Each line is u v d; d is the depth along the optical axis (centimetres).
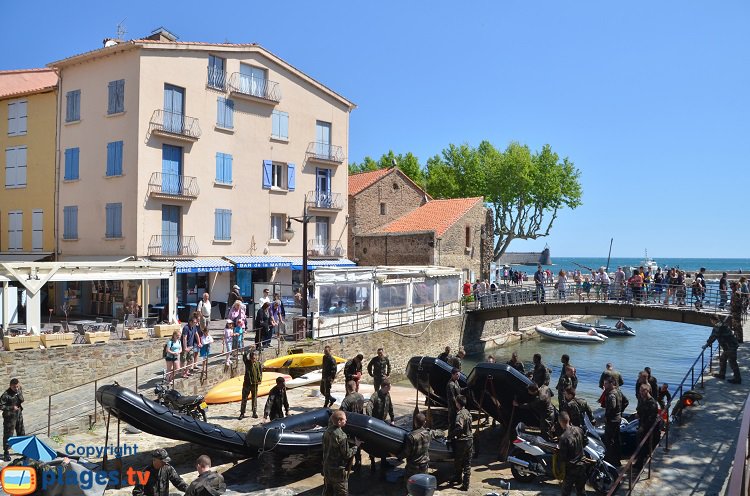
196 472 1166
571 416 1180
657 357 3209
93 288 2741
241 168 3058
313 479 1145
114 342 1988
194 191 2838
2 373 1728
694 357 3197
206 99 2898
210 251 2914
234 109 3030
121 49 2673
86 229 2817
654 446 1103
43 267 1955
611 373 1390
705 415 1263
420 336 2933
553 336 3859
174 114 2766
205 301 2230
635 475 1001
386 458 1152
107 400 1103
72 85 2886
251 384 1530
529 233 6212
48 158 2981
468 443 1077
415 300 2991
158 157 2717
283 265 3108
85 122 2827
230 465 1219
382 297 2759
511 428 1321
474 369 1338
